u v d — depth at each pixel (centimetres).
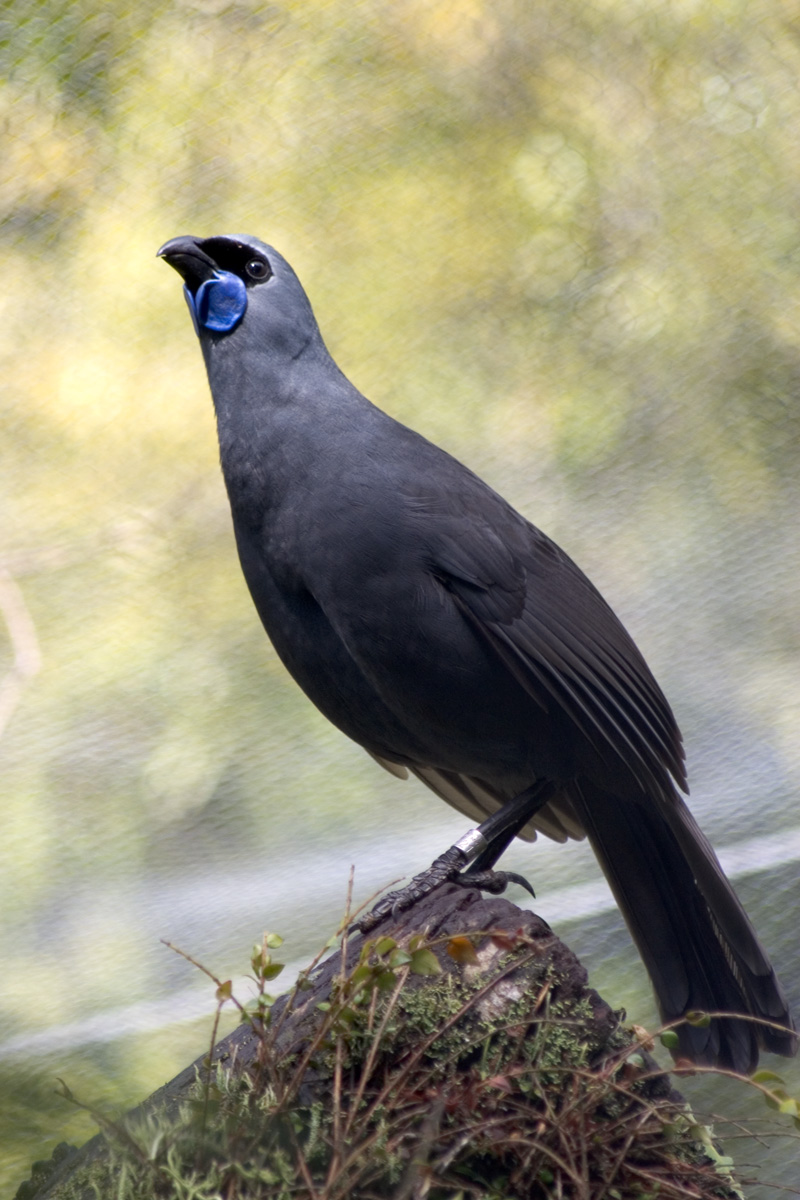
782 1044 615
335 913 874
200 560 1081
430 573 617
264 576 637
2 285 1112
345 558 611
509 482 1065
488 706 634
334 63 1162
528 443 1083
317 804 962
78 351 1112
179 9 1141
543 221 1154
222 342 640
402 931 546
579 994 511
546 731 641
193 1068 544
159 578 1070
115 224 1127
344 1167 439
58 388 1105
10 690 991
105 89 1130
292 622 639
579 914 862
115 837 956
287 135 1149
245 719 1004
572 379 1105
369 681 637
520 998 501
